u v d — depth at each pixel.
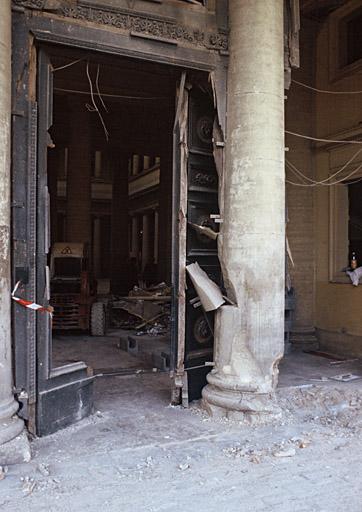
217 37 6.35
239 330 6.07
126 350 10.36
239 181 6.15
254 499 4.02
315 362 9.09
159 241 19.81
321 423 6.04
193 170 6.70
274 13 6.27
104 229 35.66
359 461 4.82
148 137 19.64
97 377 8.14
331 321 10.22
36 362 5.36
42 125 5.50
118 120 18.61
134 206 32.22
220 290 6.43
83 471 4.53
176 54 6.11
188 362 6.60
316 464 4.74
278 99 6.27
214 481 4.35
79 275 13.66
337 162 10.22
